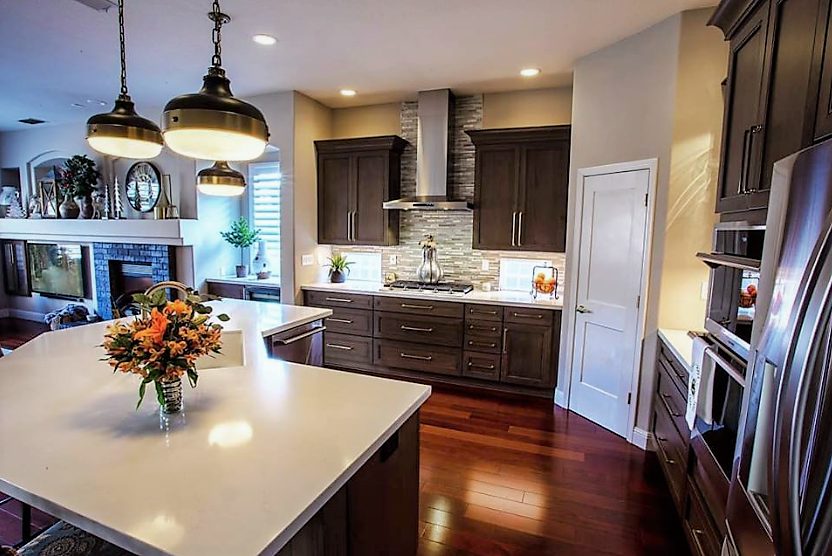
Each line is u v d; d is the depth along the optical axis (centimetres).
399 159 495
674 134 290
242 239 555
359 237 493
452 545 221
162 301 155
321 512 124
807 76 145
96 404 159
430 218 498
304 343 319
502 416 371
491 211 438
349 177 490
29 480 113
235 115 158
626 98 323
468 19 295
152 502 105
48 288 668
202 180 300
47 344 238
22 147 664
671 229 298
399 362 461
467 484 272
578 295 372
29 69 395
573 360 380
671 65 289
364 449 131
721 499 170
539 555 215
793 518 87
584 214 362
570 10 281
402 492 178
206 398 167
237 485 112
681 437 235
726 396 173
